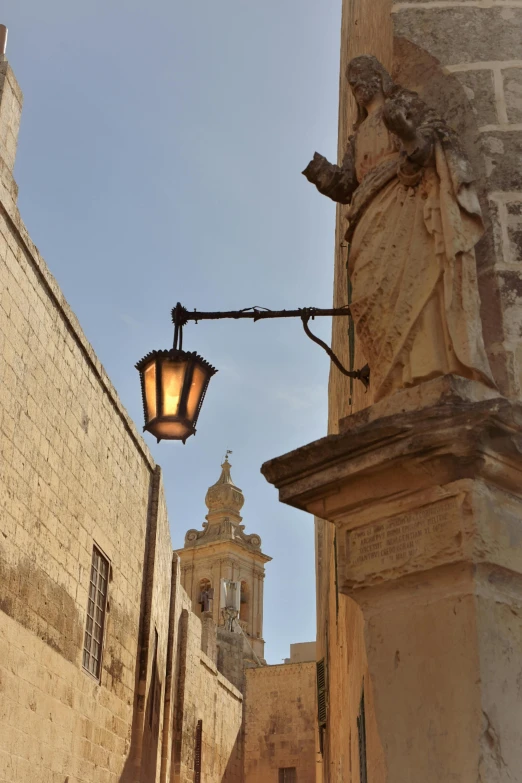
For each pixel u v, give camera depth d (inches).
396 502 131.3
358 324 146.3
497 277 140.3
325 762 575.2
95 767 553.0
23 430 449.1
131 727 648.4
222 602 1969.7
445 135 139.9
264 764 1457.9
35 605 456.1
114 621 614.9
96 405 580.1
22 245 448.8
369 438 126.6
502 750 111.6
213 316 207.2
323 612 593.0
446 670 118.5
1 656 407.8
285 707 1491.1
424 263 137.1
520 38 161.0
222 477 2309.3
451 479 124.4
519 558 123.4
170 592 868.6
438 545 123.4
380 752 137.8
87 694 542.3
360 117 170.4
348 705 278.4
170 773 852.0
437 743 116.0
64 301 512.1
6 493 424.2
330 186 164.9
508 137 151.7
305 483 138.9
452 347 130.0
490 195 146.5
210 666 1124.5
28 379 457.1
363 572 133.0
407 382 132.9
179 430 208.4
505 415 118.6
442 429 119.9
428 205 137.8
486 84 156.9
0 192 421.4
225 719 1252.5
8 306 431.5
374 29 206.1
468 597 119.4
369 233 146.6
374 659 128.6
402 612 127.2
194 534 2171.5
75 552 527.8
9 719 414.6
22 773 427.8
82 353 549.3
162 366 209.3
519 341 136.1
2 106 430.3
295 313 196.7
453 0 166.9
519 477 126.3
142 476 708.7
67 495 516.4
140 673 680.4
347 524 138.3
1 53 446.9
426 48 162.7
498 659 116.9
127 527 658.2
